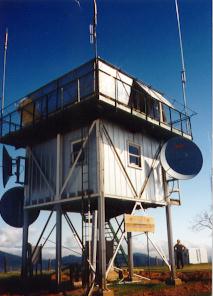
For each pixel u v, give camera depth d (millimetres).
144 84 17781
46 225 15766
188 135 18484
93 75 14570
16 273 23000
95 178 14180
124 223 14141
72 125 15719
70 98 15516
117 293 12617
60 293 13312
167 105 17359
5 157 17406
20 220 17781
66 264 16359
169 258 16109
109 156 14727
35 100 16359
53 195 15805
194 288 13031
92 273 12930
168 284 15047
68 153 15844
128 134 16234
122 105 14836
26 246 16547
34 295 13414
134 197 15469
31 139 17703
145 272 19828
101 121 14766
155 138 18016
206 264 25531
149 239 15648
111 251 16641
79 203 15695
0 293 13969
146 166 16875
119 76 16016
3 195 17453
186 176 15844
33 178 17297
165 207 17406
